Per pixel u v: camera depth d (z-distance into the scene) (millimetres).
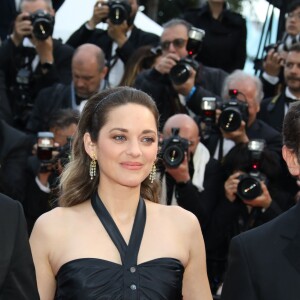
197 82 8883
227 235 7926
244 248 4465
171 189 7855
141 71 9336
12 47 9945
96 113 4949
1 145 8266
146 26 11664
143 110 4863
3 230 4332
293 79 8773
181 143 7566
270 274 4348
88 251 4785
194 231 5047
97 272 4691
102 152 4875
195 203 7664
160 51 9438
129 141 4816
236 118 7965
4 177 8156
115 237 4832
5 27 11508
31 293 4363
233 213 7883
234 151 8016
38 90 9805
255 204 7645
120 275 4691
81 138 5109
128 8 10000
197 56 10688
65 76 10172
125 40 10023
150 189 5281
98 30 10586
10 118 9594
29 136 9008
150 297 4676
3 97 9648
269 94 9758
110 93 4961
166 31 8992
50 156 7957
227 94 8562
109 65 10148
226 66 10734
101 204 4953
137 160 4812
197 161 8016
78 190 5086
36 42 9766
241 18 10766
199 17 10734
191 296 5062
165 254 4855
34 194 8148
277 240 4410
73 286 4688
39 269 4875
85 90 9242
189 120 7992
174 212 5066
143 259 4816
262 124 8562
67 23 11680
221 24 10695
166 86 8836
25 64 9977
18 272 4336
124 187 4895
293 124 4398
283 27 10461
